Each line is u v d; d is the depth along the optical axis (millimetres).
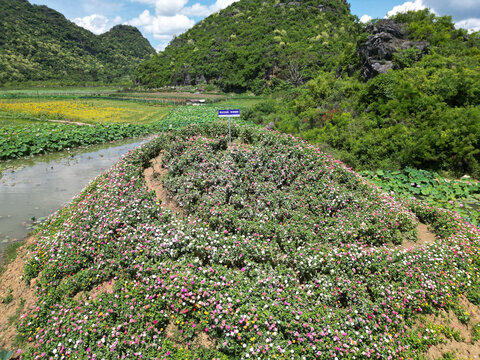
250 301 4871
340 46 63125
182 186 8086
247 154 8883
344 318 4812
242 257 5953
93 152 18312
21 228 8961
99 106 42062
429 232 7688
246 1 112375
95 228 6977
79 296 5598
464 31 21859
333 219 7199
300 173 8711
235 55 75000
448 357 4715
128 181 8852
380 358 4465
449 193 10516
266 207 7352
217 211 6977
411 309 5340
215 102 50188
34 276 6359
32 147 17203
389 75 16391
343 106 18188
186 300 5008
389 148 13539
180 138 10656
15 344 5000
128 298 5184
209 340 4785
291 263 5973
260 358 4273
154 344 4520
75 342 4547
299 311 4680
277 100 33406
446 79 15070
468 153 12148
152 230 6508
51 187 12289
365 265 5797
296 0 94188
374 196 8375
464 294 5824
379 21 22656
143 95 64062
